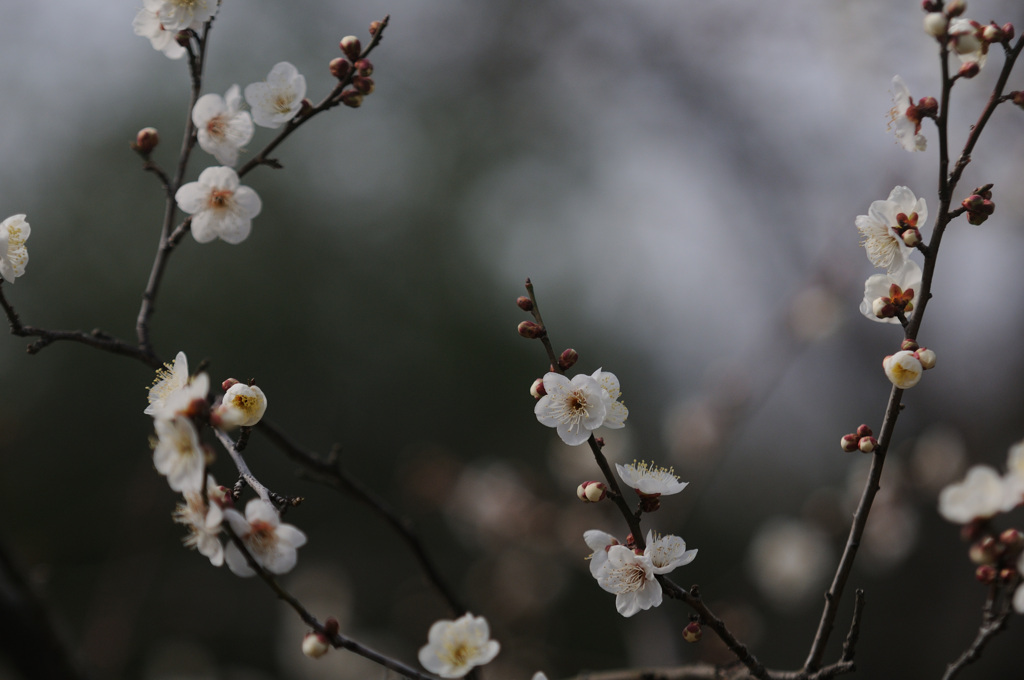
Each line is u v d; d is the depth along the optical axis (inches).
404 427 437.4
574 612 332.2
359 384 439.8
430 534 363.6
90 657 182.9
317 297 444.8
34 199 412.8
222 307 425.1
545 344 68.5
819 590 262.7
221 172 83.7
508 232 471.8
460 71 412.2
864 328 279.3
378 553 364.2
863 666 265.0
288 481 399.2
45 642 83.5
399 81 435.8
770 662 291.6
